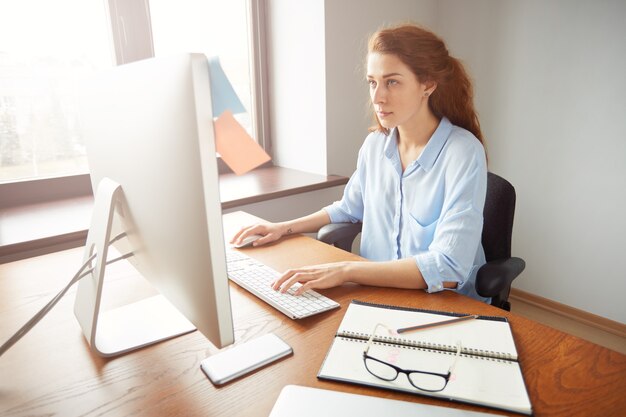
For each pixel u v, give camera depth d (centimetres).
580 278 204
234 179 203
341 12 194
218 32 204
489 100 221
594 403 55
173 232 54
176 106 46
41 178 170
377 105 111
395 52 106
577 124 192
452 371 61
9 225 138
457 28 228
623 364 62
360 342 69
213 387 61
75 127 174
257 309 84
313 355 68
